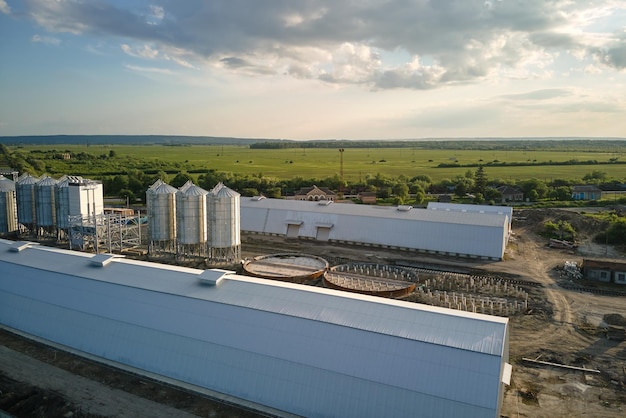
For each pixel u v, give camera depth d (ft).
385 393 105.91
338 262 250.16
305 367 114.01
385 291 190.60
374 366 110.01
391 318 124.26
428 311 127.44
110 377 126.72
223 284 149.38
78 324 143.54
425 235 275.18
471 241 264.31
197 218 247.70
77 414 111.14
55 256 182.80
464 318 122.42
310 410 109.91
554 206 450.30
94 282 155.33
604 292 204.64
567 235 314.14
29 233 309.42
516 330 164.04
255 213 328.70
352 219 297.94
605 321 171.73
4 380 125.18
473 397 100.32
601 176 633.20
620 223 297.94
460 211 321.93
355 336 117.39
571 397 122.21
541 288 210.18
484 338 112.78
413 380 105.70
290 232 312.09
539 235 326.03
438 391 102.89
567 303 190.70
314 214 311.88
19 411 112.27
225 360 121.60
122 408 113.50
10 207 304.91
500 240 258.37
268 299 137.39
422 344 111.96
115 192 524.52
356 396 107.65
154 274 160.04
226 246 241.14
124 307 142.20
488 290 205.36
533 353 146.72
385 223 287.28
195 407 114.11
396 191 524.11
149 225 257.14
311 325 122.83
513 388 126.41
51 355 138.31
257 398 114.73
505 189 503.20
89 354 137.28
